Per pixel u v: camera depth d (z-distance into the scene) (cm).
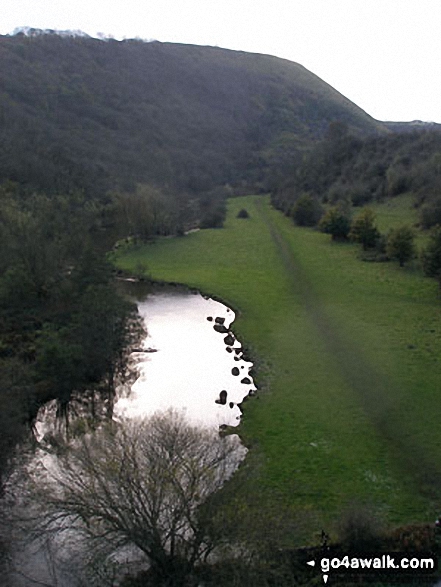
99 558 2059
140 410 3716
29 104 14700
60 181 10494
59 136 13262
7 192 8306
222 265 7656
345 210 9569
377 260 7600
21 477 2417
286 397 3875
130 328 4722
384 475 2922
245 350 4762
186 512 2011
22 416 2791
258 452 3127
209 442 2342
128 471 2038
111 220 9431
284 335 5081
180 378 4259
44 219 6438
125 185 12012
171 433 2183
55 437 2984
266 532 2014
